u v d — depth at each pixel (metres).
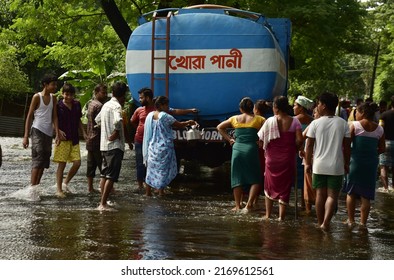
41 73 57.03
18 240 9.76
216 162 17.14
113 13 26.36
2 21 31.42
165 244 9.77
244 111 13.34
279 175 12.32
